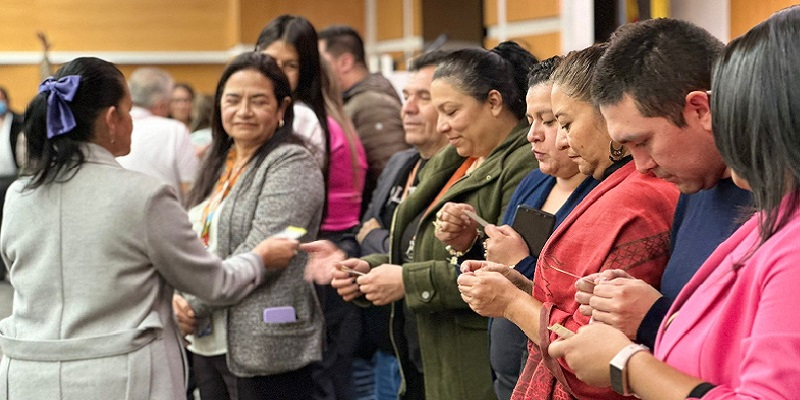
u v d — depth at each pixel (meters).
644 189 1.67
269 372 2.79
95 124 2.29
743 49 1.17
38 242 2.26
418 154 3.23
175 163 4.27
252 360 2.78
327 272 2.76
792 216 1.15
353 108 3.89
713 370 1.22
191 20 9.76
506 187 2.35
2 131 6.88
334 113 3.50
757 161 1.15
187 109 7.24
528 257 1.98
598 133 1.75
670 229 1.64
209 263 2.40
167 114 4.94
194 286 2.37
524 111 2.45
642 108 1.38
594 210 1.70
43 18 9.52
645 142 1.40
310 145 3.02
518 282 1.88
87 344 2.19
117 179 2.25
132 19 9.69
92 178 2.26
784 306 1.10
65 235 2.23
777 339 1.09
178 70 9.80
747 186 1.25
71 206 2.24
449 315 2.43
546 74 1.96
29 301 2.27
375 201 3.27
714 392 1.17
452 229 2.30
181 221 2.31
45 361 2.21
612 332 1.33
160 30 9.73
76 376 2.19
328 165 3.20
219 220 2.88
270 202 2.84
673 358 1.29
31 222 2.27
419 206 2.69
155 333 2.26
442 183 2.68
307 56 3.37
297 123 3.29
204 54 9.80
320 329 2.89
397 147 3.81
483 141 2.47
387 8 9.00
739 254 1.25
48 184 2.26
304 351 2.84
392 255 2.72
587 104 1.74
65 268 2.23
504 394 2.12
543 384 1.73
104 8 9.64
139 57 9.70
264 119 2.92
